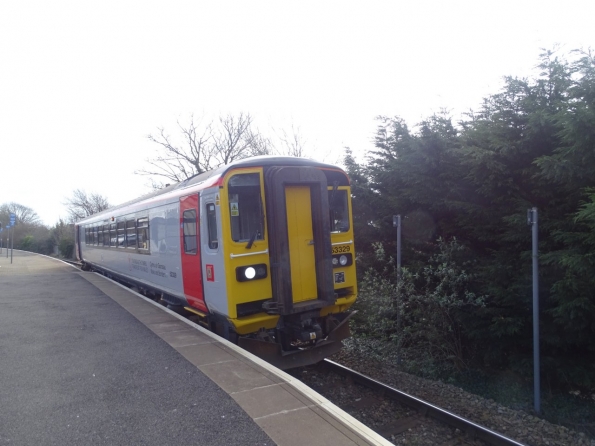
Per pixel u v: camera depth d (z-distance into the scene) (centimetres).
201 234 697
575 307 591
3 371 543
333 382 684
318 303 652
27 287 1316
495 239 770
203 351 611
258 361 561
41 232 6194
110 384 493
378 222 995
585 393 689
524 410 636
